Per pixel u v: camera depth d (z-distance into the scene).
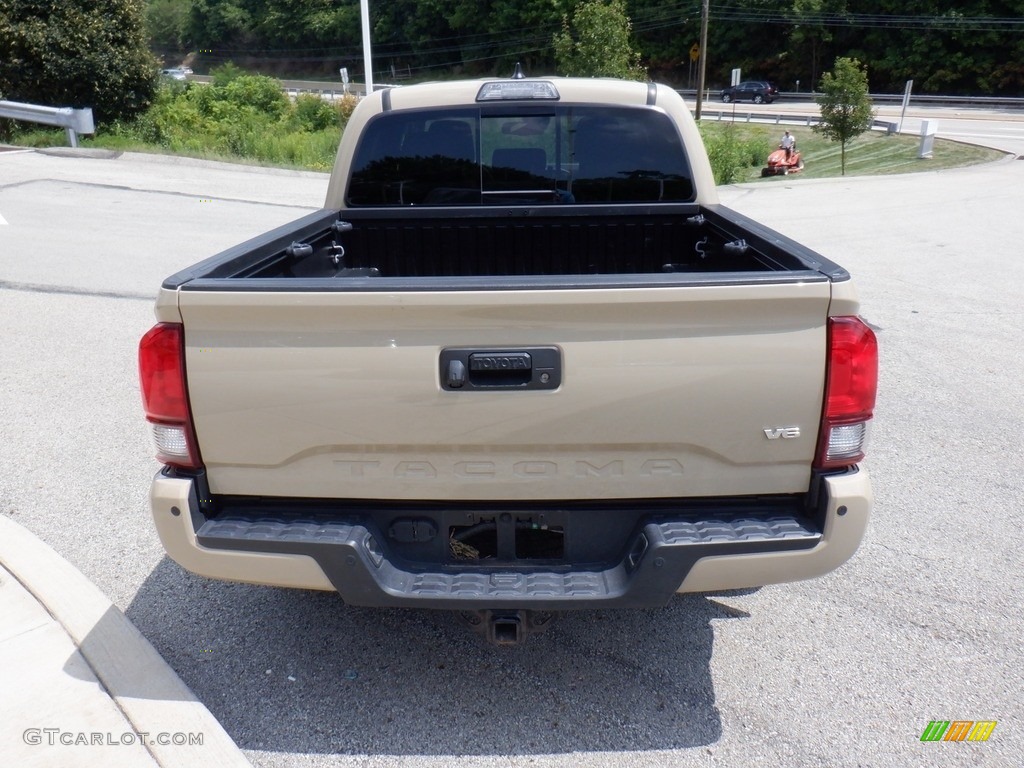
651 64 79.50
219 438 2.58
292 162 22.72
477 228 4.46
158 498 2.59
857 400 2.50
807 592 3.73
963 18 61.09
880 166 28.56
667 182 4.39
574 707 3.01
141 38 24.16
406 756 2.77
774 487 2.62
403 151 4.37
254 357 2.50
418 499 2.65
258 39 106.56
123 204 13.32
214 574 2.65
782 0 70.94
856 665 3.24
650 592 2.57
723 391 2.49
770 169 30.48
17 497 4.47
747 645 3.37
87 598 3.41
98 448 5.06
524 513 2.68
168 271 9.25
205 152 20.66
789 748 2.81
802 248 2.95
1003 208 15.24
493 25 84.88
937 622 3.50
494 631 2.70
